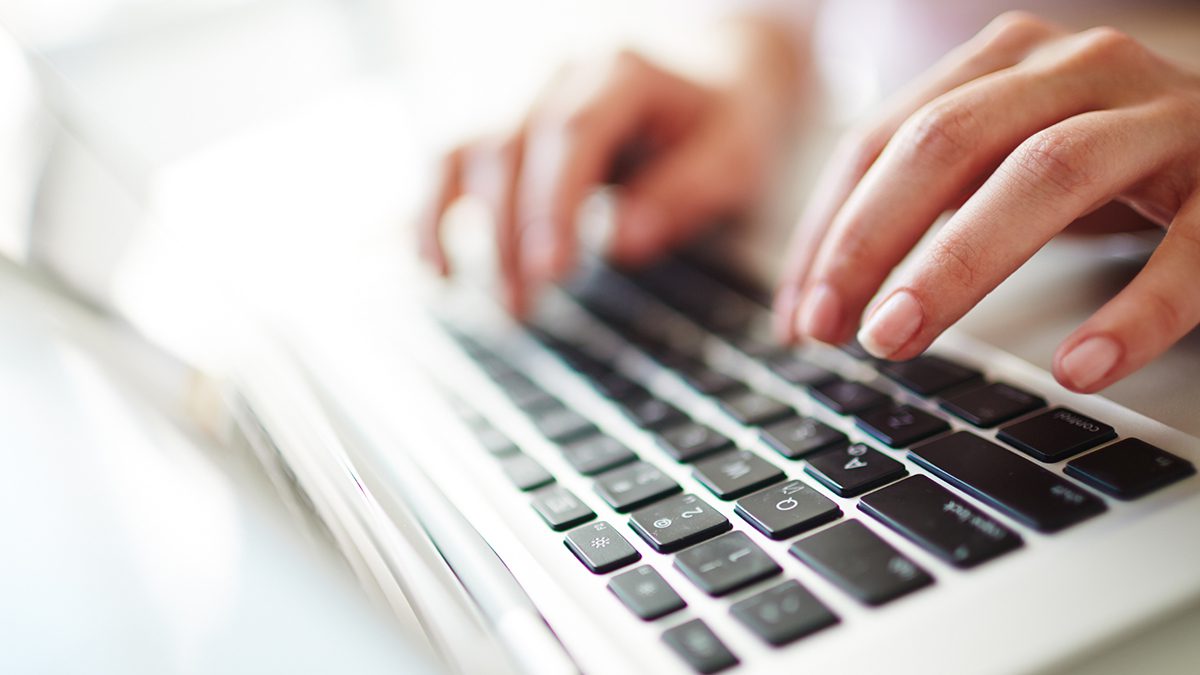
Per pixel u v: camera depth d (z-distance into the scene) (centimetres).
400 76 157
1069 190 25
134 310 31
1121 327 22
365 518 21
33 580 20
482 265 53
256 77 152
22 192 30
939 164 28
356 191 110
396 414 33
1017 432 24
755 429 28
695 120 59
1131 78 28
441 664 17
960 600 17
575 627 19
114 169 38
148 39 145
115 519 22
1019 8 68
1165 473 20
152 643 18
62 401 27
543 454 28
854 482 23
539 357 38
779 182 58
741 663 17
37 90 35
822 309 29
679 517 23
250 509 22
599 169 51
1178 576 17
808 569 19
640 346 38
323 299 49
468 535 22
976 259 25
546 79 59
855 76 77
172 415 26
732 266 46
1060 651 16
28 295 29
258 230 73
